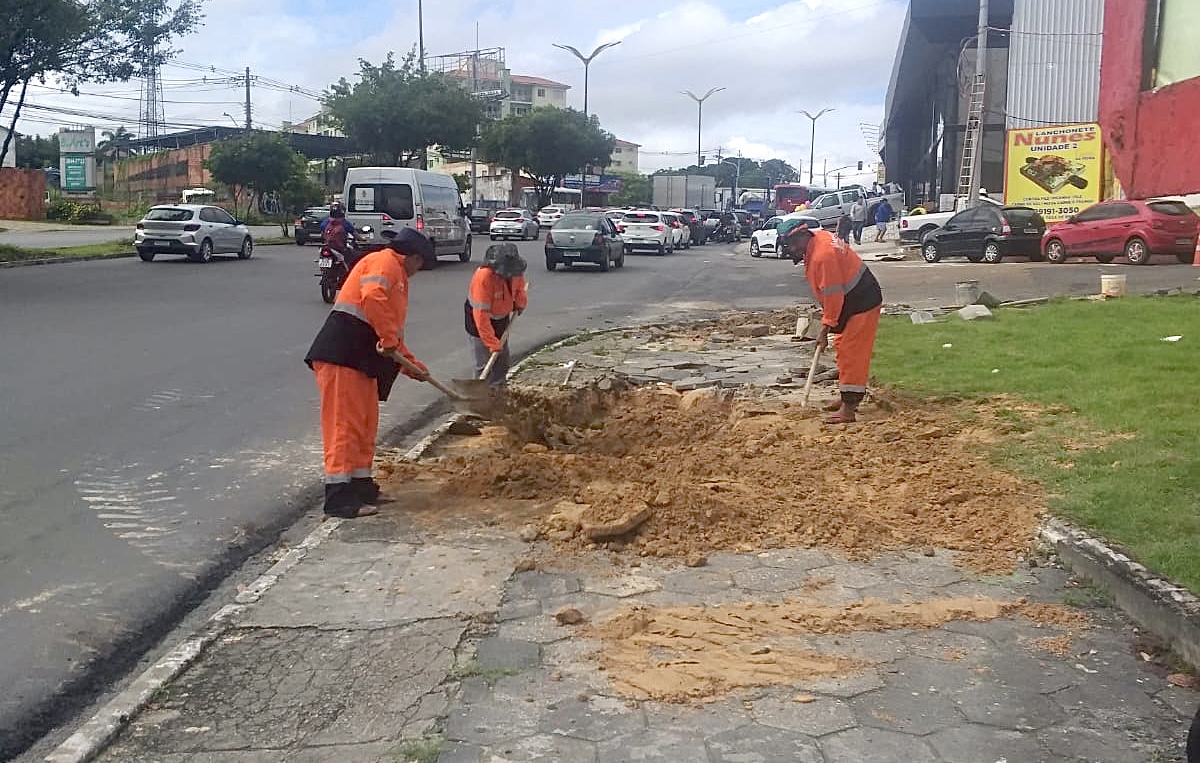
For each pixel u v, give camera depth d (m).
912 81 55.12
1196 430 7.00
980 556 5.14
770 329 14.62
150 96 85.38
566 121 67.50
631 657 4.04
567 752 3.35
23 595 4.82
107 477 6.79
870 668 3.94
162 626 4.59
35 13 21.78
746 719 3.55
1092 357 10.27
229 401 9.23
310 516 6.18
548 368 11.34
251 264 27.16
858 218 39.47
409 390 10.08
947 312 14.99
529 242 44.06
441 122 49.81
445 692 3.77
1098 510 5.39
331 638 4.26
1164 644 4.13
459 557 5.21
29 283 20.25
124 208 66.75
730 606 4.55
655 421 8.35
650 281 24.56
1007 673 3.90
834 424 7.96
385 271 5.82
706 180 66.31
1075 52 32.81
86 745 3.43
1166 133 28.28
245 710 3.68
